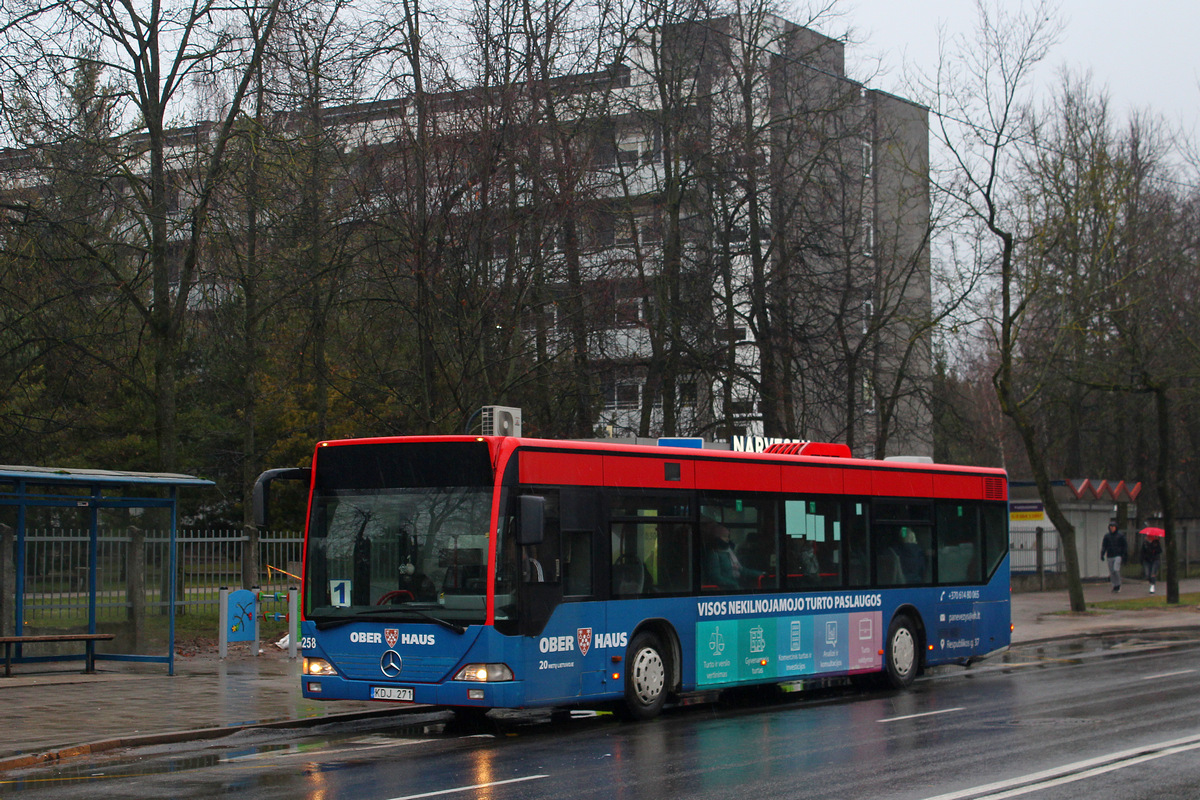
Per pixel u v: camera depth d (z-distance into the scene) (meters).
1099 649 23.84
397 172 20.73
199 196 21.45
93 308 22.41
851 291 29.52
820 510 16.30
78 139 19.92
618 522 13.59
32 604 17.19
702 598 14.46
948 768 10.05
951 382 40.22
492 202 20.78
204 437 34.88
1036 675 18.91
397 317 23.28
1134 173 36.50
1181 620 29.39
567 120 24.14
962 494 18.73
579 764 10.53
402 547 12.66
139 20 21.05
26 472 15.53
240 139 21.42
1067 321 31.78
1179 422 50.25
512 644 12.16
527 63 22.23
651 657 13.85
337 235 22.06
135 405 34.22
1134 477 55.81
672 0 26.27
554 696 12.53
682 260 27.30
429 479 12.70
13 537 17.05
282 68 21.73
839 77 29.33
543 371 23.31
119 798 8.96
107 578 17.69
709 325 27.78
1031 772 9.79
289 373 29.77
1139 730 12.27
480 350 20.64
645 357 27.92
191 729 12.45
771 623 15.30
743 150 27.08
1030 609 32.53
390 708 14.41
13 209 19.88
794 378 29.28
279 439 36.12
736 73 27.80
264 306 24.39
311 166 21.61
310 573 13.05
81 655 17.58
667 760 10.71
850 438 30.05
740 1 27.41
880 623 16.97
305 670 12.93
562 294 23.59
